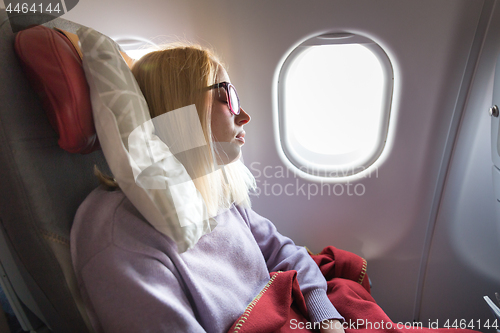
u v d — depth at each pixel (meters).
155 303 0.49
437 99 1.13
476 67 1.06
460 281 1.34
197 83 0.67
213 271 0.69
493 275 1.23
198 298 0.60
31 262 0.56
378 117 1.21
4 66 0.50
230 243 0.80
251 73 1.18
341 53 1.14
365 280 1.08
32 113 0.55
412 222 1.33
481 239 1.23
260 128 1.28
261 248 1.04
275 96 1.21
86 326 0.59
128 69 0.59
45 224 0.54
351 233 1.41
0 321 0.70
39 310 0.64
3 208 0.53
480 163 1.15
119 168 0.52
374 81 1.17
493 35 1.00
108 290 0.50
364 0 1.03
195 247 0.69
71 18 1.11
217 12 1.10
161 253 0.56
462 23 1.02
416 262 1.39
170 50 0.71
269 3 1.07
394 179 1.29
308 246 1.46
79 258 0.54
